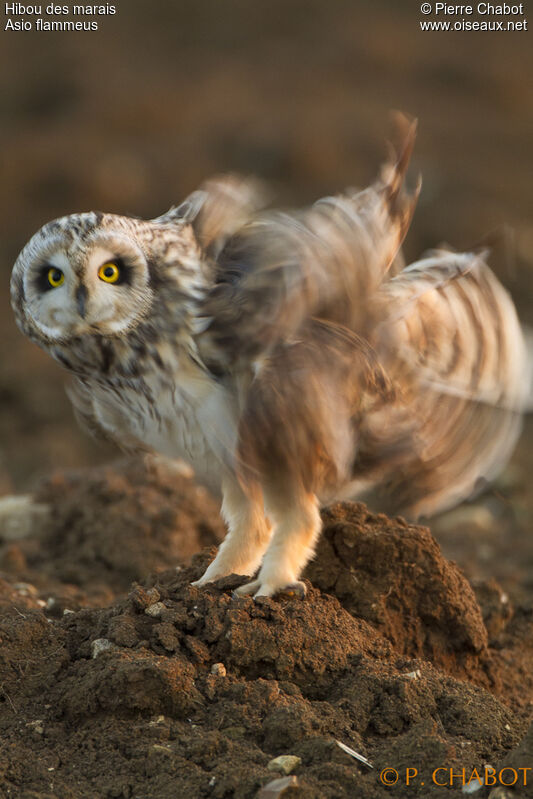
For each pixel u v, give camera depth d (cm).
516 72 5134
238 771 903
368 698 1009
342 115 4425
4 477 2230
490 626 1329
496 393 1187
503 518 2038
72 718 1008
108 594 1524
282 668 1031
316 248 1021
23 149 3925
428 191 3762
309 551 1089
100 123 4275
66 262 1018
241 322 1036
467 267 1141
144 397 1094
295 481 1055
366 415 1101
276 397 1014
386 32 5547
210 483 1177
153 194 3675
